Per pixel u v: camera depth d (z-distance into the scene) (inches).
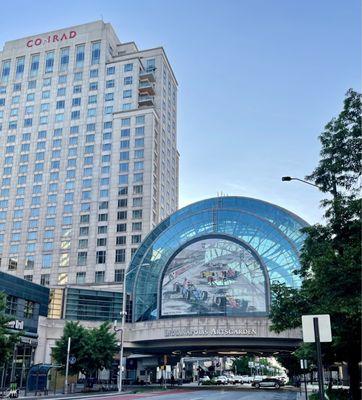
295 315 957.8
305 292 959.0
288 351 2667.3
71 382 2304.4
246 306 2399.1
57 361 2003.0
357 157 776.3
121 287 4030.5
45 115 4968.0
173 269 2618.1
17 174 4803.2
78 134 4788.4
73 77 5044.3
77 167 4658.0
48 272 4362.7
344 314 735.1
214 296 2468.0
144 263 2775.6
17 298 2144.4
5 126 5039.4
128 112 4702.3
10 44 5378.9
